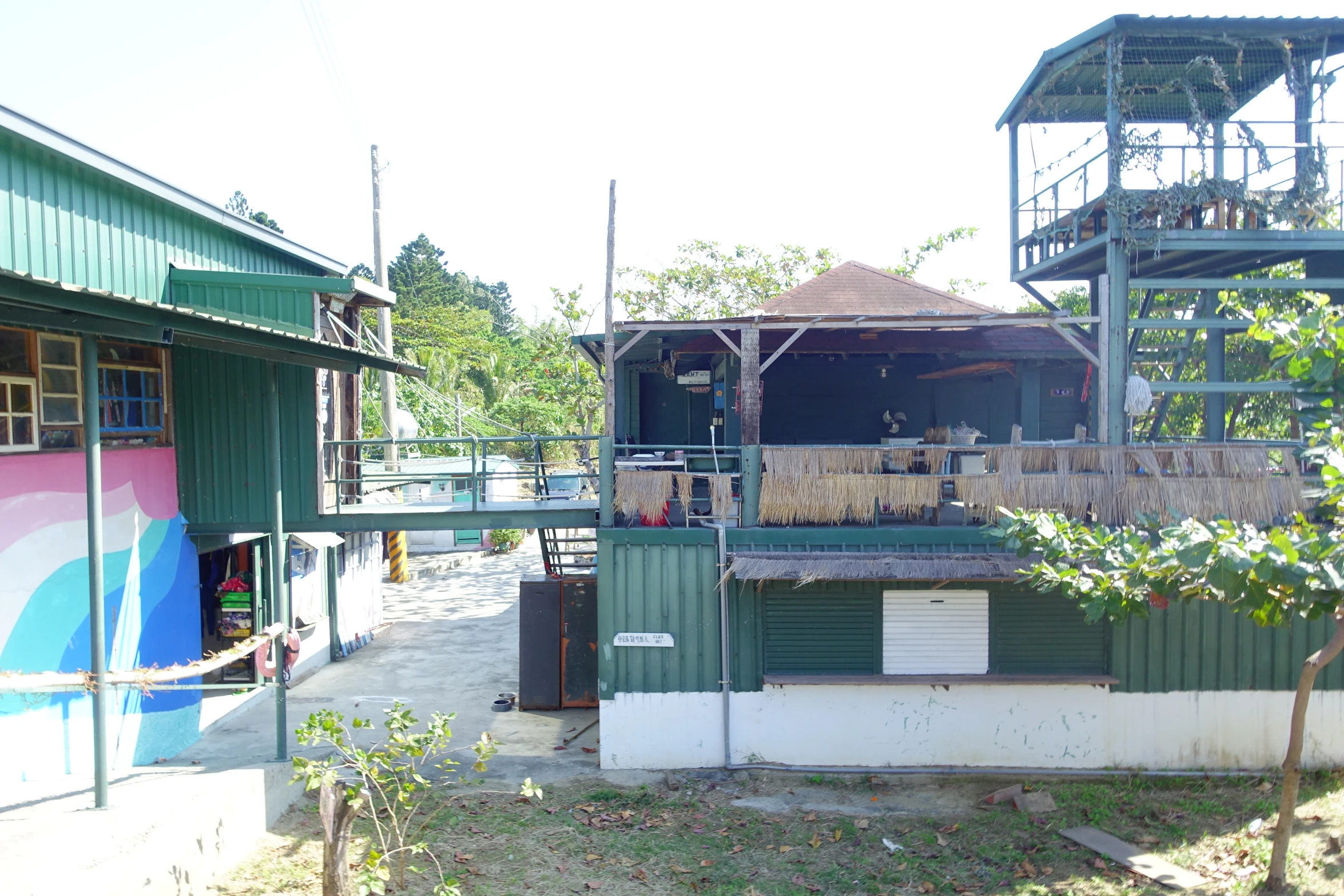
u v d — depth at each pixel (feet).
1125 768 32.65
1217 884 23.73
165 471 33.86
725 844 26.40
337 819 20.08
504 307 256.52
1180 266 41.32
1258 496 31.91
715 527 32.81
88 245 30.09
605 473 33.42
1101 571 25.34
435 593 67.21
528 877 24.25
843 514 32.68
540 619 39.37
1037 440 44.47
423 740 21.11
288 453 36.09
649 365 53.11
